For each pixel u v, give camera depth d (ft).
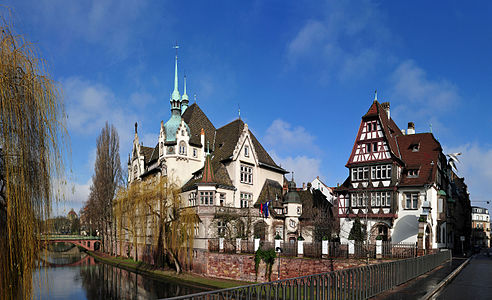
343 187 152.66
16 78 35.68
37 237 36.63
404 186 138.21
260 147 191.21
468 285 71.15
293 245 119.75
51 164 37.06
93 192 243.19
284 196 172.96
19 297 34.71
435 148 144.56
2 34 35.81
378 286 54.19
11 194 33.86
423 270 84.02
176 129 184.24
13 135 34.50
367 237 135.74
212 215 145.38
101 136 234.58
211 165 159.12
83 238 279.08
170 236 142.10
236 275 128.98
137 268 166.30
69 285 136.77
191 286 126.62
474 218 469.57
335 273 43.83
